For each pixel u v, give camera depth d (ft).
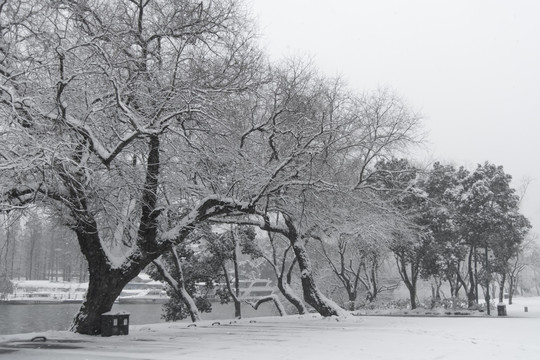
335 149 80.28
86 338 51.42
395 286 153.58
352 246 116.67
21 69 45.39
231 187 63.46
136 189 55.52
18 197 47.55
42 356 36.81
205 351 39.88
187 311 106.01
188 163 59.62
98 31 49.83
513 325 66.03
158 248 57.57
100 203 52.11
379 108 90.33
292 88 75.46
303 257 85.30
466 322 73.67
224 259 106.63
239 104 65.62
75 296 226.38
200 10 55.01
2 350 40.93
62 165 43.83
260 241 129.70
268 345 44.09
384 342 45.75
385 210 90.74
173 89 52.16
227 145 62.08
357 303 131.23
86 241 55.01
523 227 130.21
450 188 126.21
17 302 200.64
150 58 52.95
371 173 90.94
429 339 48.08
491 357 35.45
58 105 44.16
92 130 51.39
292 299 106.63
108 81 50.62
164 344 45.50
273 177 66.54
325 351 39.50
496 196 124.57
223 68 59.47
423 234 112.06
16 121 41.42
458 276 129.18
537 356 35.86
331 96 83.41
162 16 56.75
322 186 74.95
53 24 46.50
